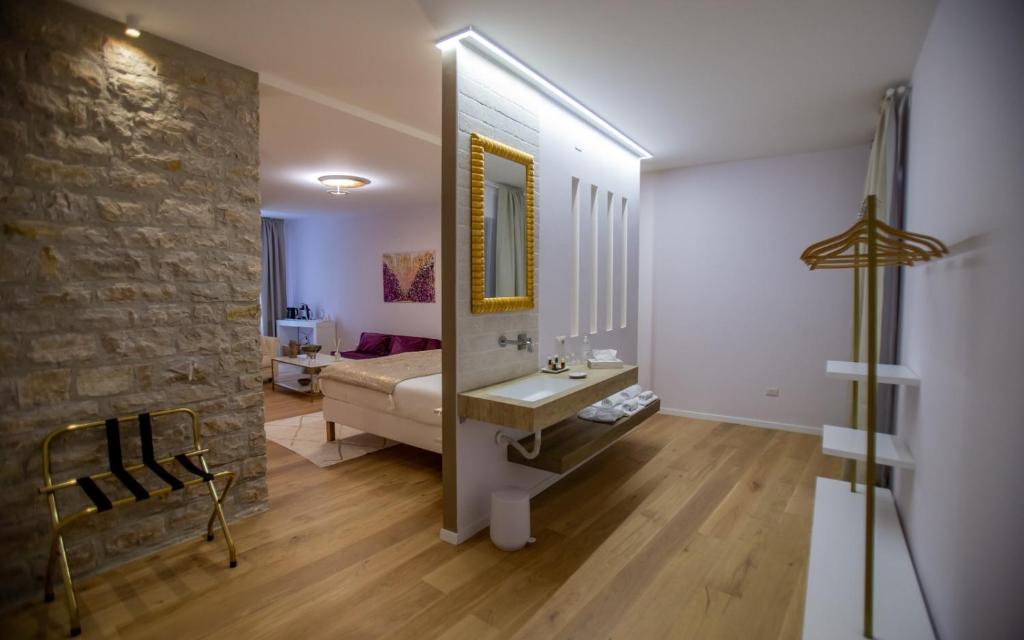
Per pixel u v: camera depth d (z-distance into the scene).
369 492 3.15
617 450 4.03
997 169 1.27
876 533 2.20
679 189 5.05
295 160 4.59
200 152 2.51
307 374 6.52
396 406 3.54
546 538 2.60
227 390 2.65
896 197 2.94
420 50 2.53
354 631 1.87
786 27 2.32
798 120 3.61
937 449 1.77
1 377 1.96
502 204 2.78
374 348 7.45
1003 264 1.20
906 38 2.41
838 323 4.39
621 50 2.56
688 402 5.11
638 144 4.18
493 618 1.95
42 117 2.03
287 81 2.91
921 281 2.27
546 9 2.17
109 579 2.19
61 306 2.10
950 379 1.66
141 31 2.30
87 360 2.17
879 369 2.50
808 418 4.53
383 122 3.58
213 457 2.61
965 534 1.39
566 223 3.43
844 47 2.51
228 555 2.38
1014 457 1.09
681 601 2.07
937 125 2.06
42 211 2.04
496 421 2.37
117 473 2.14
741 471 3.56
